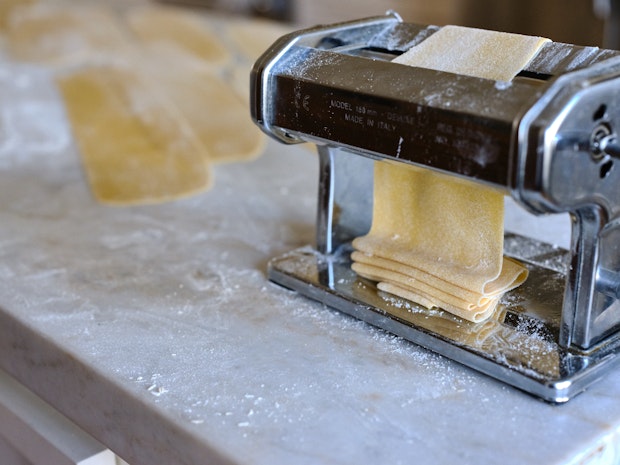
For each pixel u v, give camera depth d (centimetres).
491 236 67
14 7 194
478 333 65
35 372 73
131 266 83
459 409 58
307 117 67
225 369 64
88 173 109
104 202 100
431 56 65
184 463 57
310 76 66
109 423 65
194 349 67
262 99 69
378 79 62
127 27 180
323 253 80
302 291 75
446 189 69
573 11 196
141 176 108
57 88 145
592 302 60
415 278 70
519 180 53
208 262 83
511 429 56
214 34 173
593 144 53
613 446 56
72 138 123
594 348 62
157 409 59
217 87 143
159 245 88
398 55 72
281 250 86
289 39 70
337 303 72
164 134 123
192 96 139
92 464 69
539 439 55
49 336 69
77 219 96
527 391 60
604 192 56
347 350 66
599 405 59
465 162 56
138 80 146
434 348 65
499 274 67
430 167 59
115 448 65
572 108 51
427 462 53
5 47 167
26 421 75
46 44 165
